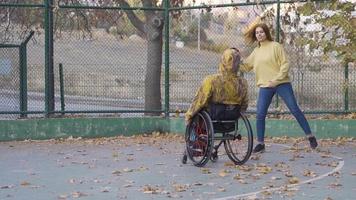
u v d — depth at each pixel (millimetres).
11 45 13219
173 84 13570
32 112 12805
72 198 7328
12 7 13602
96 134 13109
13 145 12055
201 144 9430
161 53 14375
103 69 14141
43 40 13844
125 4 14734
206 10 13531
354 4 11320
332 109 12852
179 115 13523
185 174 8883
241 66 10844
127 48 14672
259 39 10578
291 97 10625
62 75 13516
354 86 12680
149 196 7410
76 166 9633
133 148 11594
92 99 14039
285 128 12805
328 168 9281
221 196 7371
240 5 12906
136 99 14188
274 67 10539
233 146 11477
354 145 11727
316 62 12781
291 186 7910
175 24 13773
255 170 9156
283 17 12648
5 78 13461
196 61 13547
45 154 10898
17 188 7965
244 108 9547
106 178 8609
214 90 9250
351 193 7480
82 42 14812
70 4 14555
